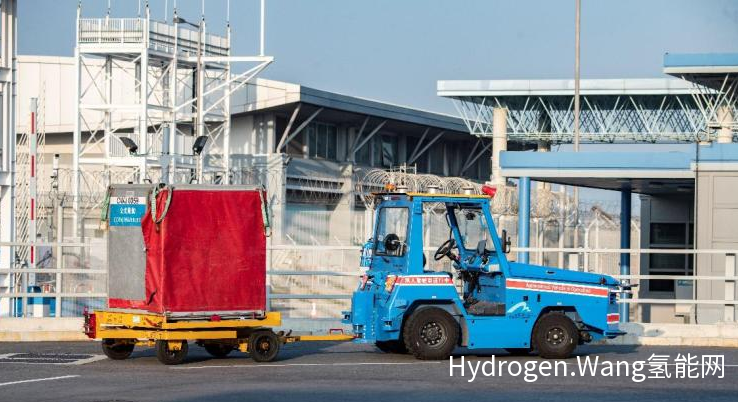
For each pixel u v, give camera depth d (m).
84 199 74.50
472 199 30.88
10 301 48.84
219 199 29.50
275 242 81.94
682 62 74.81
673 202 68.69
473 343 30.16
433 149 122.88
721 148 51.66
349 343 35.88
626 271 67.06
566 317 30.98
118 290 29.77
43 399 22.59
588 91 116.62
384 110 104.38
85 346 34.09
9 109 55.00
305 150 100.56
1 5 54.41
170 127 83.06
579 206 61.22
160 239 28.84
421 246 30.27
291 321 38.09
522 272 30.69
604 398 23.50
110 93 86.31
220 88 88.38
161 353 29.03
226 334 29.39
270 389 24.27
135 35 82.62
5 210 54.94
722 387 25.42
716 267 51.34
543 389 24.75
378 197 32.06
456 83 116.75
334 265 57.75
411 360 30.30
